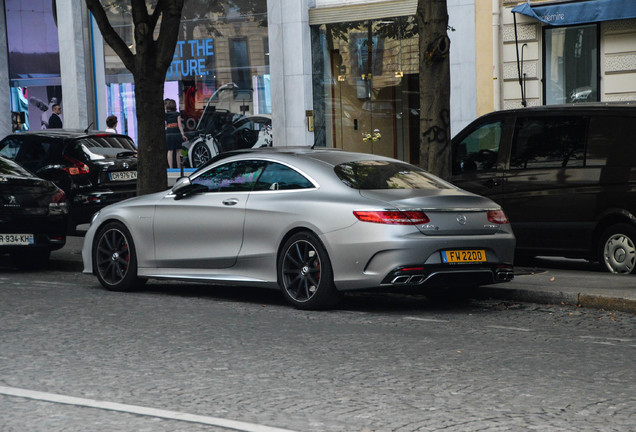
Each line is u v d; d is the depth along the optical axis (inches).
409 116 903.7
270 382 284.2
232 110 1005.8
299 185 427.5
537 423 237.0
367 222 397.4
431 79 515.5
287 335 362.0
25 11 1230.9
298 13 947.3
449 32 840.9
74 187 720.3
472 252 408.5
